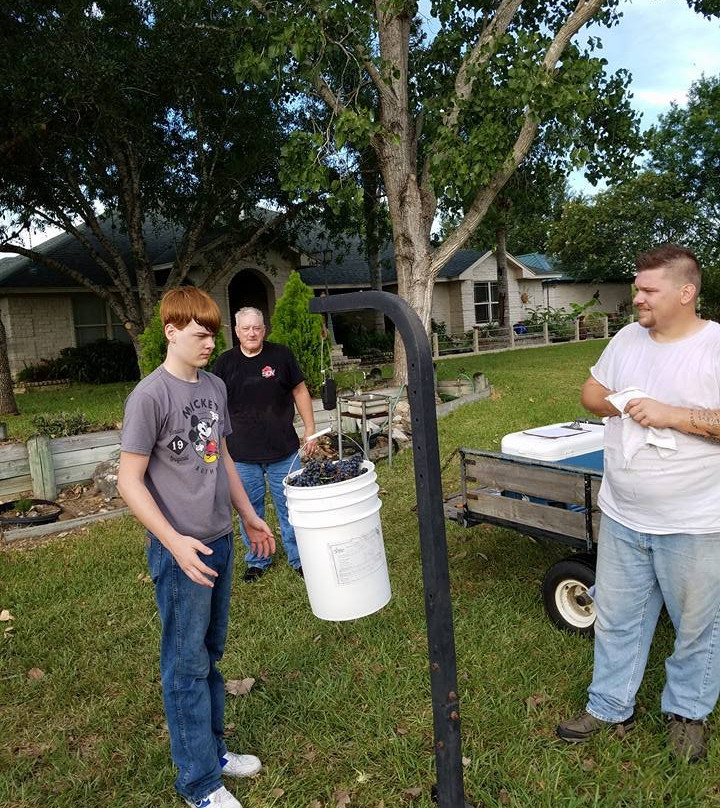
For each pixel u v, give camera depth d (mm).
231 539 2523
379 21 10852
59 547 5477
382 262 20078
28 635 3924
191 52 12391
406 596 4082
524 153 10797
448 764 2086
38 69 11250
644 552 2561
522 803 2385
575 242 34000
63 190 14234
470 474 3869
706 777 2459
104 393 14672
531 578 4250
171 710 2379
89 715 3104
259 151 14180
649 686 3000
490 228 16359
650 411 2365
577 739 2711
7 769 2781
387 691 3096
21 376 17109
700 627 2467
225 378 4453
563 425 4379
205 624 2371
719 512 2389
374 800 2484
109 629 3951
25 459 6832
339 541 2447
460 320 27141
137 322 15398
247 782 2619
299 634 3730
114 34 12617
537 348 23391
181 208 15344
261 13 10570
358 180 15219
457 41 12227
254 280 23406
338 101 11031
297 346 9648
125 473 2207
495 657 3338
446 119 10891
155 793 2602
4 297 17312
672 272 2381
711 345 2371
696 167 33938
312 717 2992
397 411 9328
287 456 4516
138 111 12766
